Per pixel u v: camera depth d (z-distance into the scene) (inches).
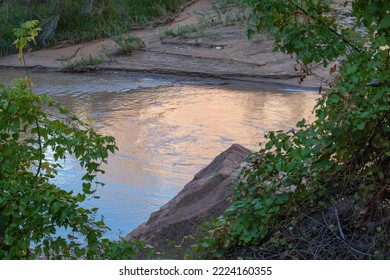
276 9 198.4
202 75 662.5
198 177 281.4
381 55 183.2
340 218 185.0
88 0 832.9
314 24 203.8
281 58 677.3
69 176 370.3
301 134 184.4
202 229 216.5
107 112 533.6
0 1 895.1
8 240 191.3
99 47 784.3
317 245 181.5
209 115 512.7
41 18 834.2
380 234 177.2
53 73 720.3
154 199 339.9
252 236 189.0
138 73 693.9
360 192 183.5
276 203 190.9
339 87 178.2
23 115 197.5
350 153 185.2
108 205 332.2
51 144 197.0
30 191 193.0
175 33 778.2
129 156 411.2
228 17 799.7
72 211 193.3
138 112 531.2
